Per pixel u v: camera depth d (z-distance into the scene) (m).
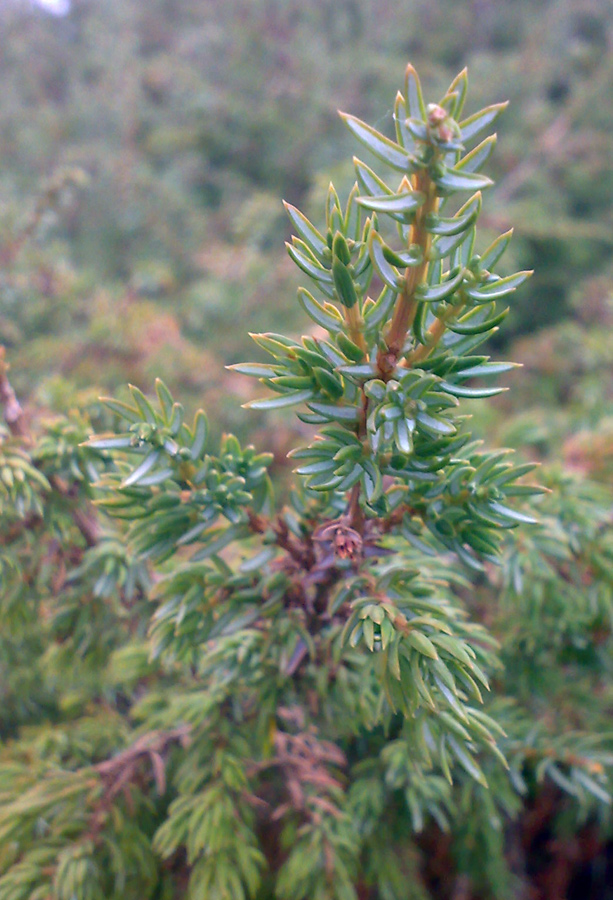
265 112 0.55
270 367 0.09
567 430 0.33
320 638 0.13
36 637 0.20
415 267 0.08
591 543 0.18
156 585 0.13
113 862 0.14
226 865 0.14
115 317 0.33
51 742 0.17
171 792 0.17
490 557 0.11
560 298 0.53
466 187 0.07
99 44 0.64
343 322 0.09
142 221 0.49
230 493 0.11
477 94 0.58
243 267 0.41
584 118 0.58
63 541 0.16
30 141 0.54
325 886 0.15
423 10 0.67
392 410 0.08
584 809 0.20
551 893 0.25
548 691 0.19
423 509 0.11
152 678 0.19
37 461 0.15
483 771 0.17
